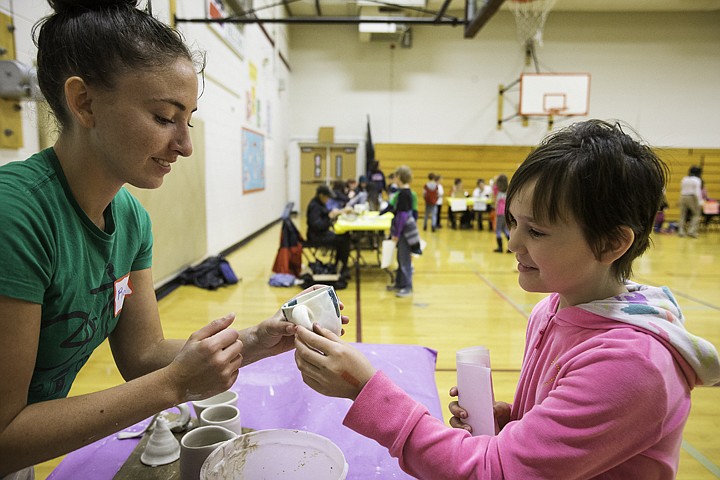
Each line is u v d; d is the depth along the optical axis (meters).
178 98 0.66
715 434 2.02
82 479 0.90
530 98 11.22
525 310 3.91
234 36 6.22
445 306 4.01
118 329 0.96
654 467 0.60
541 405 0.61
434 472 0.63
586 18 11.35
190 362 0.71
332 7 10.72
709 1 10.66
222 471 0.77
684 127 11.60
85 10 0.64
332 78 11.88
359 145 12.07
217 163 5.66
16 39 2.21
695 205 9.18
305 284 4.62
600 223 0.60
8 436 0.62
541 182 0.62
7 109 2.12
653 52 11.41
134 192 3.44
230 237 6.39
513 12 11.43
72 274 0.71
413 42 11.68
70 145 0.69
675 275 5.43
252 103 7.46
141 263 0.94
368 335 3.22
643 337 0.59
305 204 12.31
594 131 0.64
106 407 0.67
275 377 1.33
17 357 0.62
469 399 0.78
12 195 0.62
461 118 11.88
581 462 0.56
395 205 4.37
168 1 4.14
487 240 8.46
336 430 1.06
